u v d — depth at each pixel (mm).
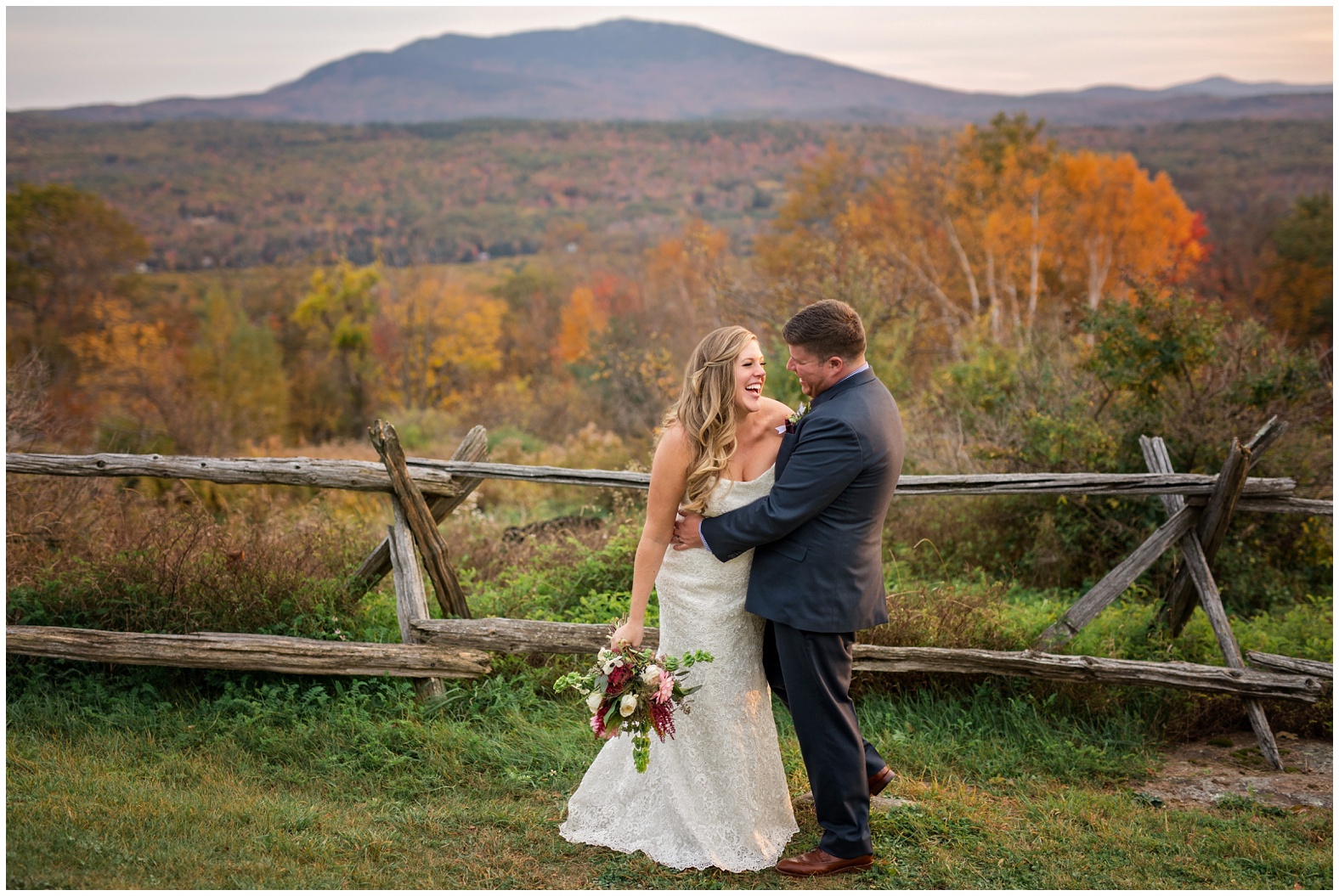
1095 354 7426
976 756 3902
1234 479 4336
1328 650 4715
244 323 41312
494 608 5043
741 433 3021
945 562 6496
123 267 49281
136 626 4336
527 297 60281
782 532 2824
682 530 3037
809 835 3217
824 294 12156
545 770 3652
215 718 3908
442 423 25312
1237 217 48781
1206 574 4488
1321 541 6387
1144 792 3686
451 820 3254
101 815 3080
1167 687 4172
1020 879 2957
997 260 33812
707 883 2895
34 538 5336
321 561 5191
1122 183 36312
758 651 3115
